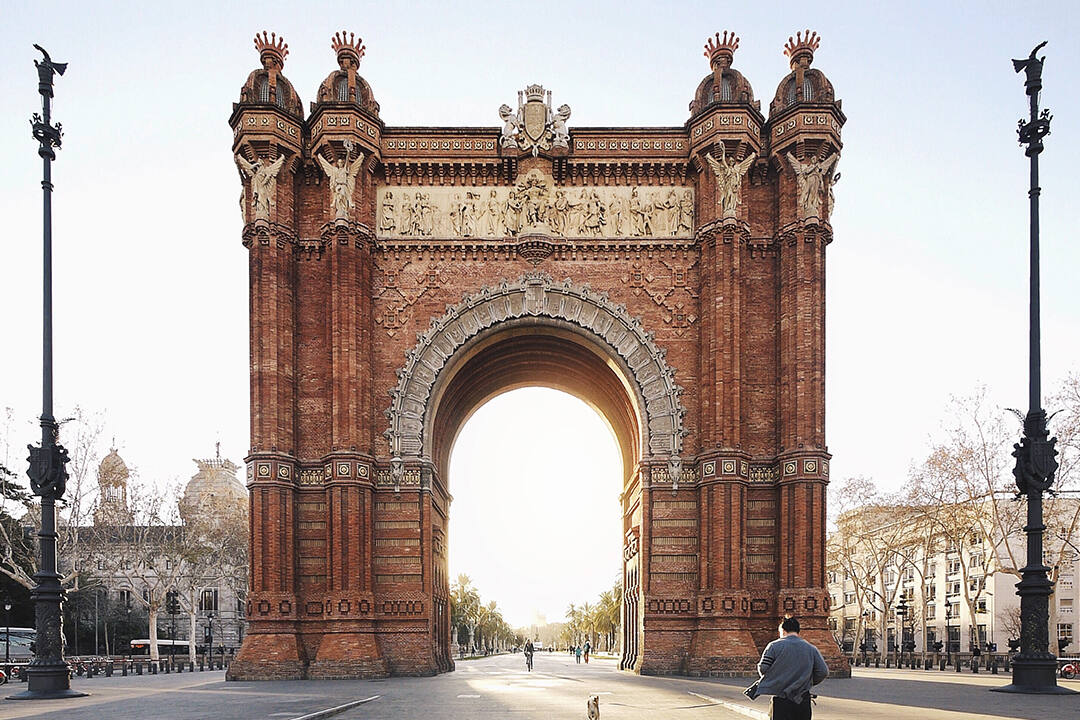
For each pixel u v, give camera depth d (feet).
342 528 165.27
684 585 169.58
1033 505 127.24
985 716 85.87
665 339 179.32
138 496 317.22
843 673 159.02
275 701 105.40
